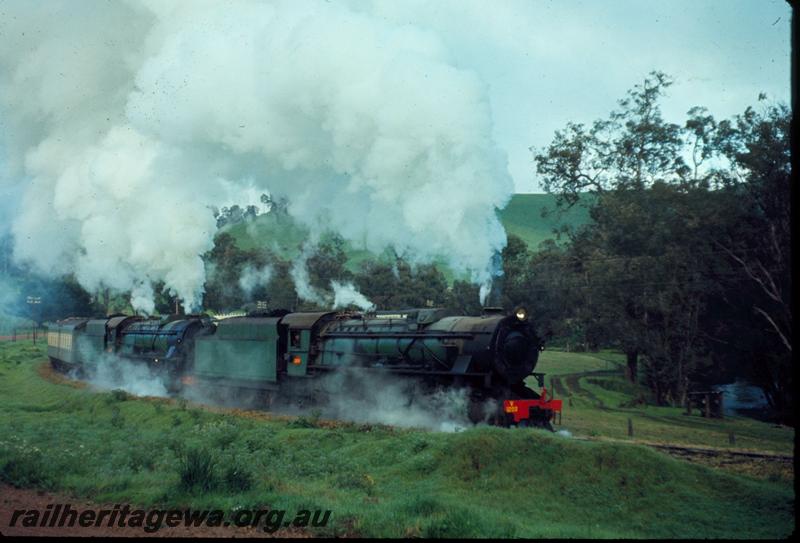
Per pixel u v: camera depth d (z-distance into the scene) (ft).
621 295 146.61
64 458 58.54
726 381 167.32
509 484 52.16
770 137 128.98
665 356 140.15
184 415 93.45
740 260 131.64
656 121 177.17
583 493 49.75
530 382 154.40
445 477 54.49
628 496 48.88
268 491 47.06
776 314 130.41
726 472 53.16
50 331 187.32
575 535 38.55
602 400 132.05
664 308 136.56
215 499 43.65
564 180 189.67
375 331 86.53
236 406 109.09
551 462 53.21
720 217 133.18
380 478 56.59
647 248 146.20
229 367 109.50
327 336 93.61
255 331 103.71
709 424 103.65
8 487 49.03
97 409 108.58
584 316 164.45
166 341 125.59
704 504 47.26
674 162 172.14
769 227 130.82
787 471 55.77
